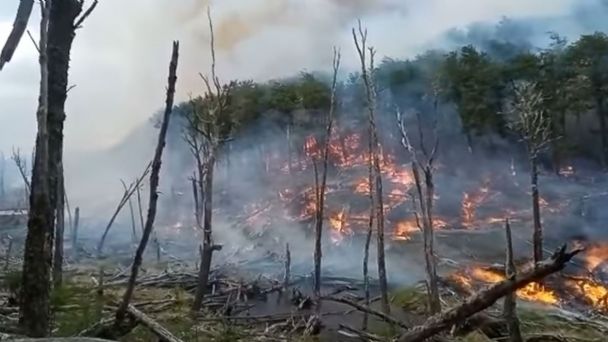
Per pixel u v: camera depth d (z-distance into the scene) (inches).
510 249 333.1
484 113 1117.7
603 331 471.2
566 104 1060.5
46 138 237.3
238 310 529.7
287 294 605.0
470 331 433.1
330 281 652.1
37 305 229.0
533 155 482.0
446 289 576.7
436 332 263.0
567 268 616.1
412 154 567.8
